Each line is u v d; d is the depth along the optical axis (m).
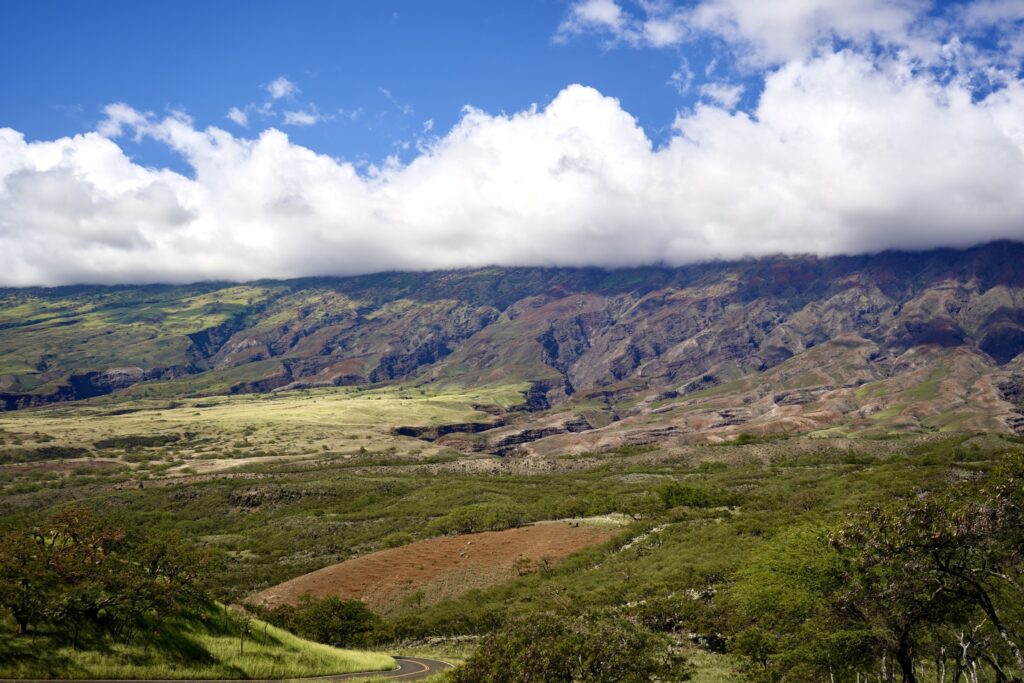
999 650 34.28
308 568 133.62
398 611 105.62
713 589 69.25
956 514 31.73
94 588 48.59
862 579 35.25
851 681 38.34
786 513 104.56
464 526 147.00
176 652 51.41
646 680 39.75
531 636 39.41
